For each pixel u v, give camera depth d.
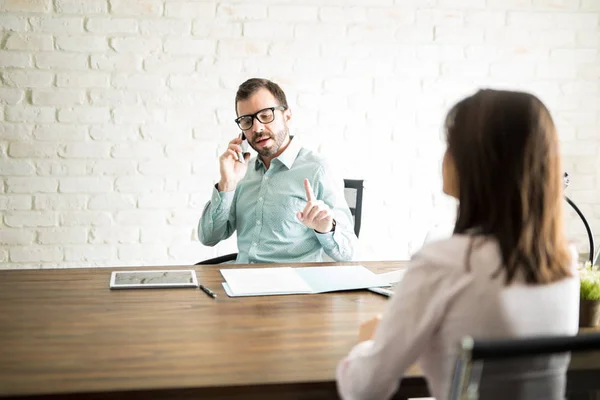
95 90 3.04
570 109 3.37
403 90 3.24
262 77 3.13
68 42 2.99
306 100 3.18
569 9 3.31
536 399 0.89
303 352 1.34
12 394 1.09
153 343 1.37
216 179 3.16
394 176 3.28
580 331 1.52
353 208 2.61
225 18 3.08
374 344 1.07
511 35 3.29
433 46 3.24
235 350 1.34
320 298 1.76
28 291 1.76
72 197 3.07
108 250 3.12
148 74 3.06
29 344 1.34
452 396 0.87
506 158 1.00
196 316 1.57
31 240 3.05
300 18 3.13
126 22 3.02
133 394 1.12
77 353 1.30
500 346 0.83
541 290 1.02
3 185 3.01
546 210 1.01
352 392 1.09
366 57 3.20
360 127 3.23
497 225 1.01
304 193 2.41
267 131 2.38
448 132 1.07
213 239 2.54
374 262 2.25
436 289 1.02
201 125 3.12
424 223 3.33
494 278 0.99
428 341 1.04
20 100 2.99
